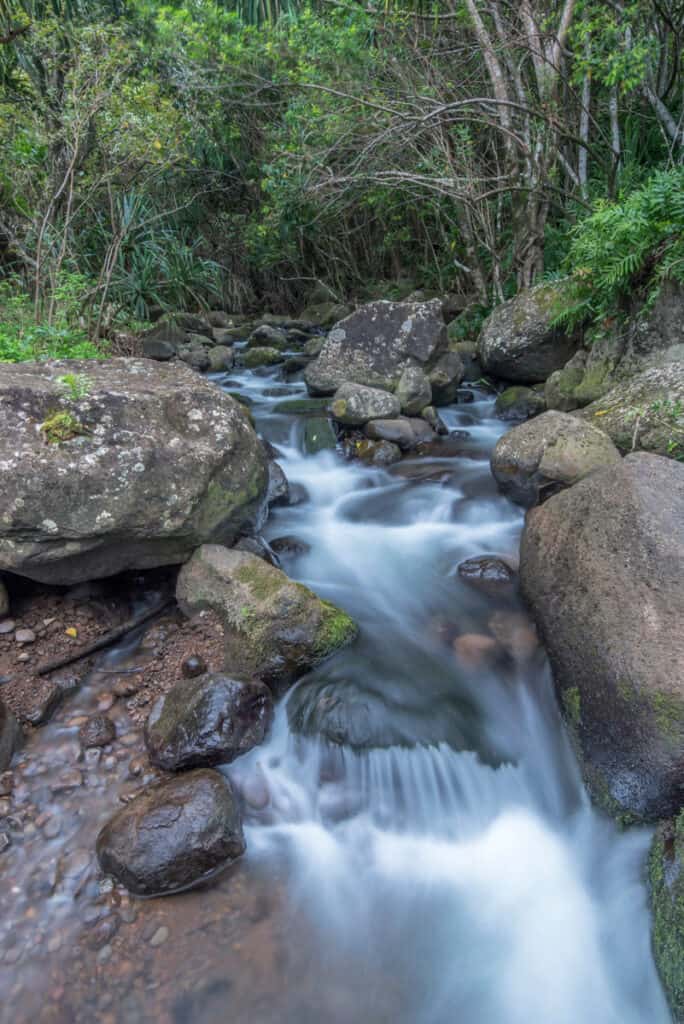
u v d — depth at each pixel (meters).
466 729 2.60
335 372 5.91
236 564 2.98
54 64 5.83
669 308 4.57
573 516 2.96
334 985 1.85
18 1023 1.70
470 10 6.19
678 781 1.97
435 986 1.89
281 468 4.43
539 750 2.59
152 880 1.99
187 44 8.09
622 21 5.69
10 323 5.46
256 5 9.59
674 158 6.63
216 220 10.86
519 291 7.04
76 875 2.04
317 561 3.68
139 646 2.89
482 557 3.59
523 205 6.87
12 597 2.98
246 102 8.66
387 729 2.54
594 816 2.30
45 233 6.31
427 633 3.10
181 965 1.84
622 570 2.52
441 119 6.52
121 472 2.76
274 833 2.26
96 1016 1.72
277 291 11.59
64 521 2.66
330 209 8.71
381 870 2.22
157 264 9.05
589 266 4.96
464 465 4.69
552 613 2.76
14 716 2.46
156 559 3.07
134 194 7.56
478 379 6.41
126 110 5.89
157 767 2.36
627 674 2.21
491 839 2.34
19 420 2.75
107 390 2.96
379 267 10.94
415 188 7.95
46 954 1.85
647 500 2.69
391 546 3.86
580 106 6.68
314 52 7.11
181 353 7.61
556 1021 1.84
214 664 2.74
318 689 2.67
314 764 2.47
